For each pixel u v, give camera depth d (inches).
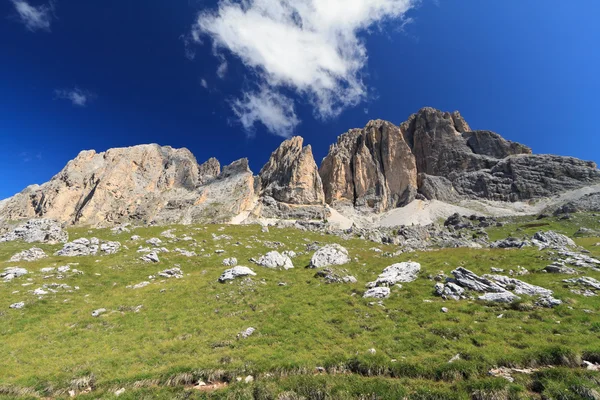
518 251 1800.0
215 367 824.9
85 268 2012.8
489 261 1653.5
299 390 703.7
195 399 705.6
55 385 777.6
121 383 784.9
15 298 1440.7
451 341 870.4
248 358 861.2
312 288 1502.2
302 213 7854.3
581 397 579.8
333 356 844.0
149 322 1202.6
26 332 1119.6
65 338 1070.4
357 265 1935.3
